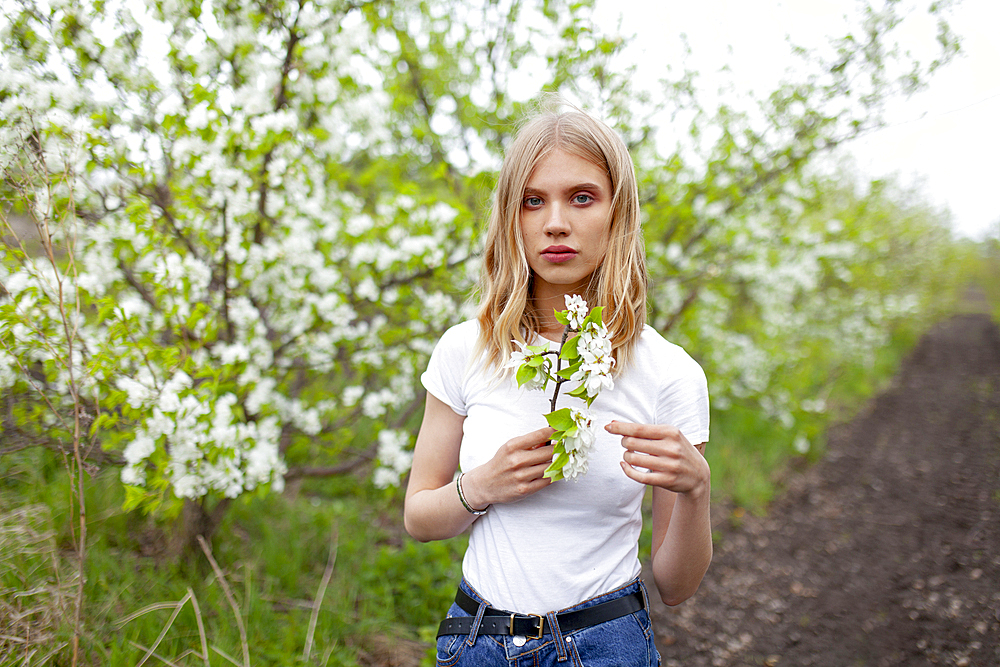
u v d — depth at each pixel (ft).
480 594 3.52
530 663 3.35
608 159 3.53
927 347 42.16
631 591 3.49
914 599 9.76
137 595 6.98
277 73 8.55
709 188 12.06
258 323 8.34
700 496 3.24
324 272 8.74
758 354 16.99
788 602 10.05
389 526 10.81
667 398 3.57
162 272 6.93
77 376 6.48
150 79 7.86
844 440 20.04
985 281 67.46
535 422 3.51
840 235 16.25
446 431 3.91
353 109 9.34
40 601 5.98
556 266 3.54
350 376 11.44
